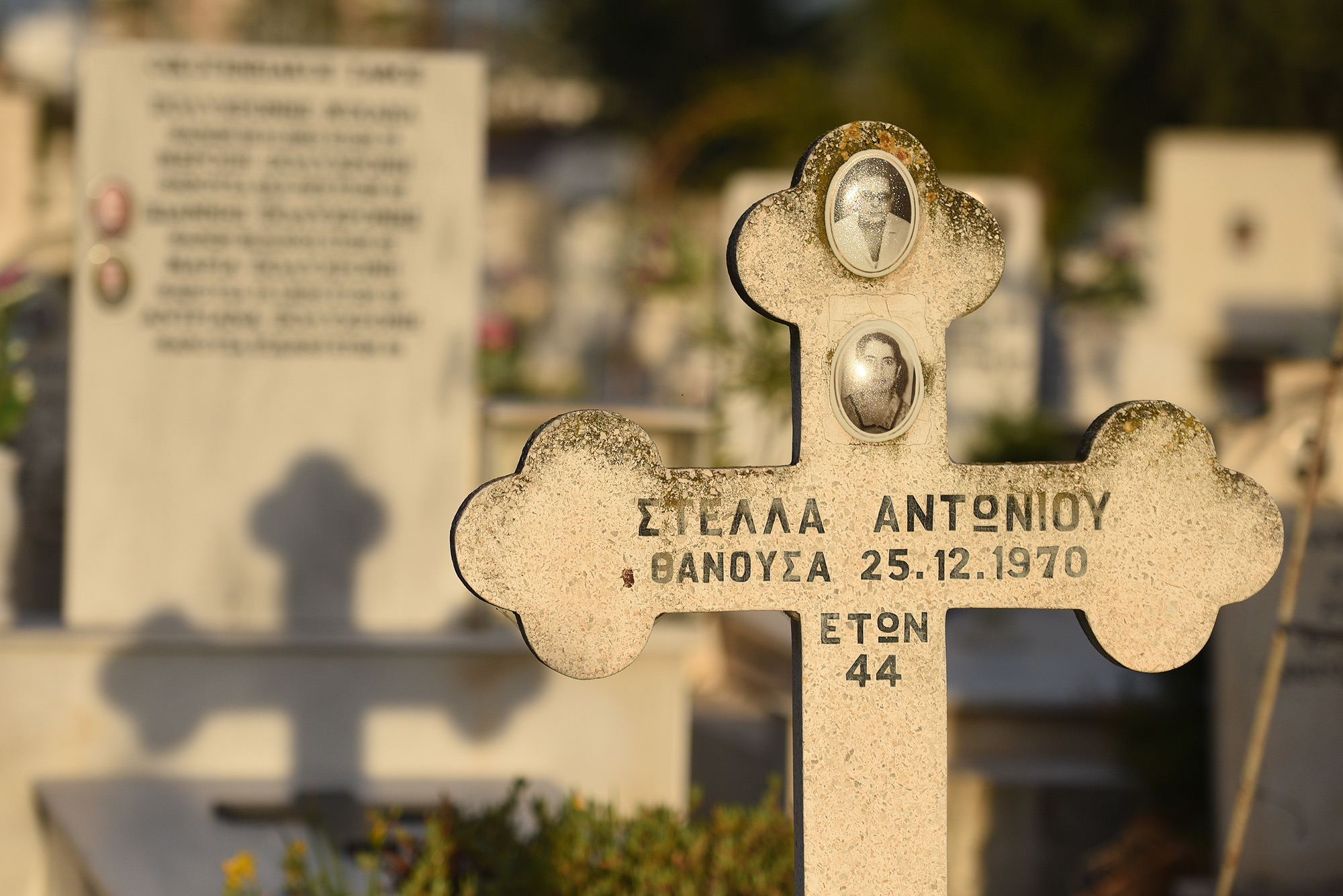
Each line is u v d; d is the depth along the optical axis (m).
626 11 25.61
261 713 5.64
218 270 5.87
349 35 19.14
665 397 12.84
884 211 2.93
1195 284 13.84
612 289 15.66
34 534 6.65
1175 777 5.88
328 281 5.91
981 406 11.04
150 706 5.58
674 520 2.88
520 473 2.81
